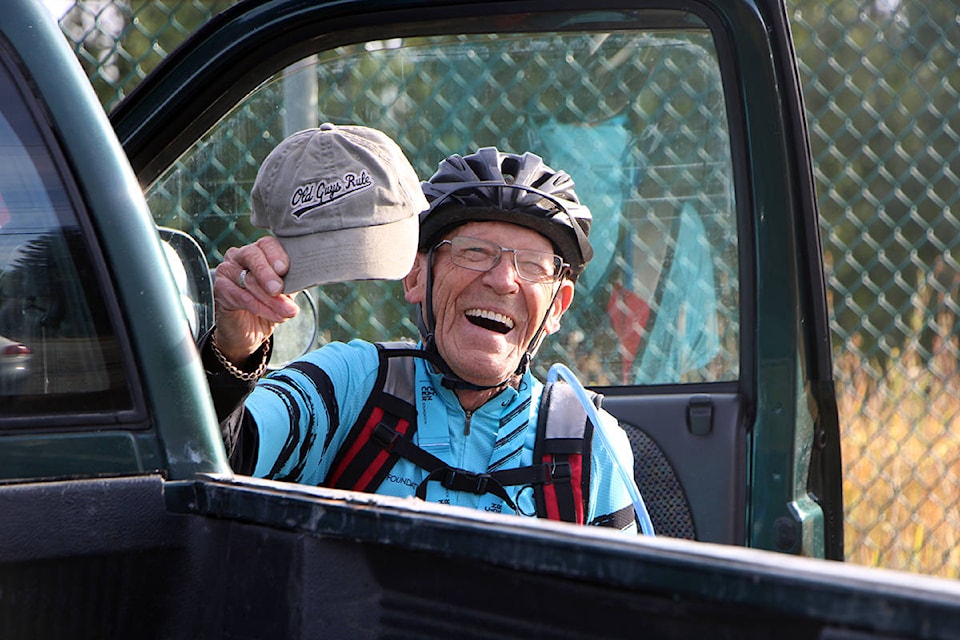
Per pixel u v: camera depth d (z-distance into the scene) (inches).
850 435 355.3
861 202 417.4
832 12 380.2
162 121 174.1
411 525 79.3
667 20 168.4
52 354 91.0
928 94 360.2
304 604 84.3
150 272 93.9
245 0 171.6
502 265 147.6
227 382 120.3
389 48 180.9
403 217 118.5
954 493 353.1
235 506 88.0
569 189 154.9
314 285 115.6
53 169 94.1
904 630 59.4
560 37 178.2
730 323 177.9
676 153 178.7
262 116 182.5
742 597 65.1
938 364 359.9
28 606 85.7
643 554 69.2
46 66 95.0
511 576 75.7
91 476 89.4
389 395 148.3
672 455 171.3
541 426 150.7
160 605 89.5
